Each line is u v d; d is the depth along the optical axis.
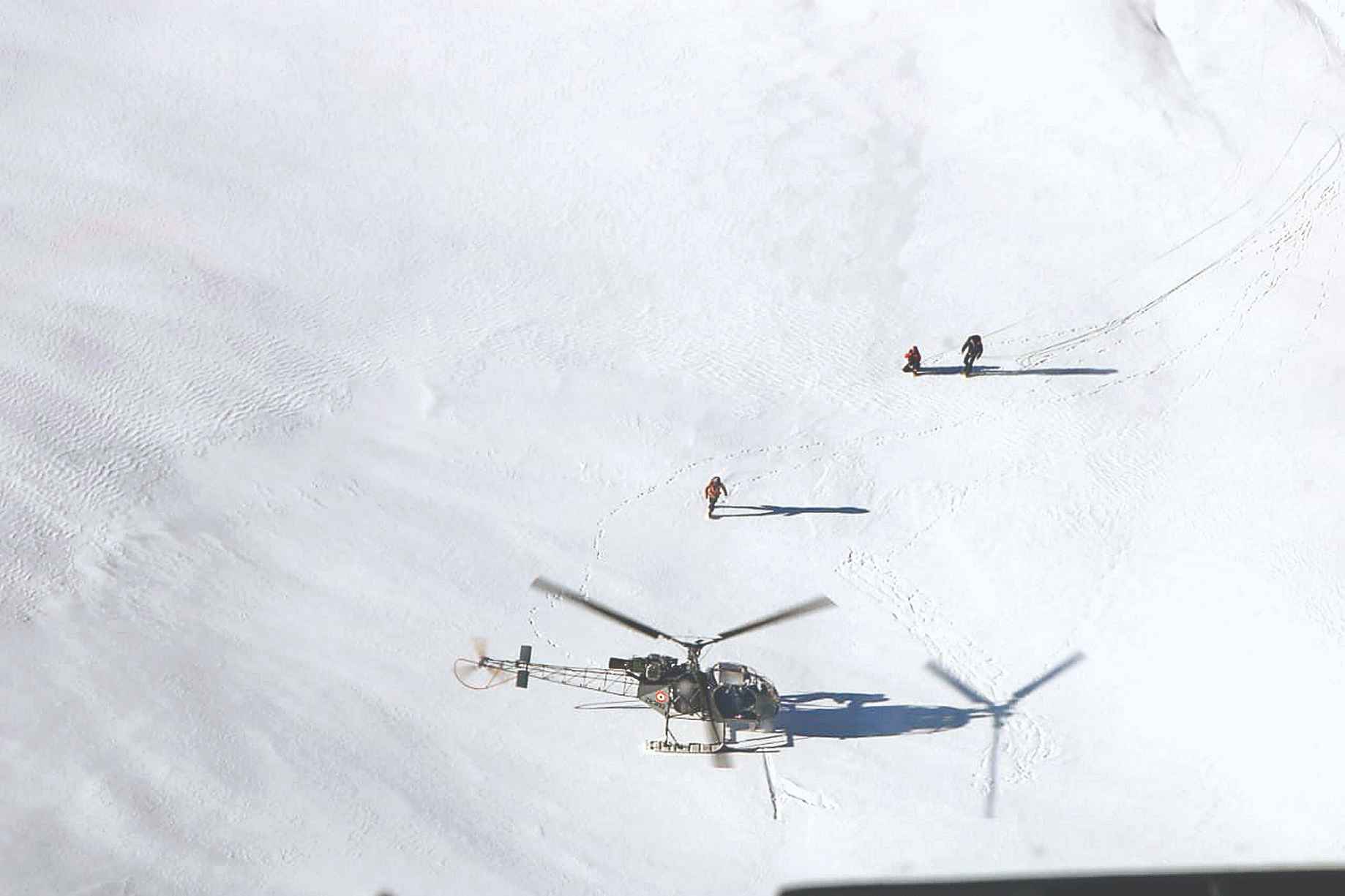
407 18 78.75
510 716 36.94
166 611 39.53
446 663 38.69
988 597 42.53
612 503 46.59
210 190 64.75
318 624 39.78
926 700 38.31
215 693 36.72
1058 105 72.44
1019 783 35.47
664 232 65.00
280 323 56.22
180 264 59.06
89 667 37.03
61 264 57.56
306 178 66.69
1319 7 77.75
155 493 44.72
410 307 58.56
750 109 73.19
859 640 40.59
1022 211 66.62
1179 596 42.38
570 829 33.53
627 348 56.56
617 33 78.62
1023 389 54.12
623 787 34.88
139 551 41.94
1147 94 71.88
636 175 68.69
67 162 64.75
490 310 58.81
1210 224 65.38
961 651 40.31
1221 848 33.34
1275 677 39.09
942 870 32.59
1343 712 37.81
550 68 76.06
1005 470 48.62
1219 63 74.56
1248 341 56.81
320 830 32.84
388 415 50.66
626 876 32.38
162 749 34.62
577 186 68.00
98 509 43.53
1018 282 62.00
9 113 67.31
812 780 35.31
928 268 62.94
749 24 78.94
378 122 71.44
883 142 71.06
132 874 31.17
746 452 49.88
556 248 63.69
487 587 41.97
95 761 34.03
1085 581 43.09
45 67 71.00
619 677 38.69
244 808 33.22
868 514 46.53
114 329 53.78
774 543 44.88
